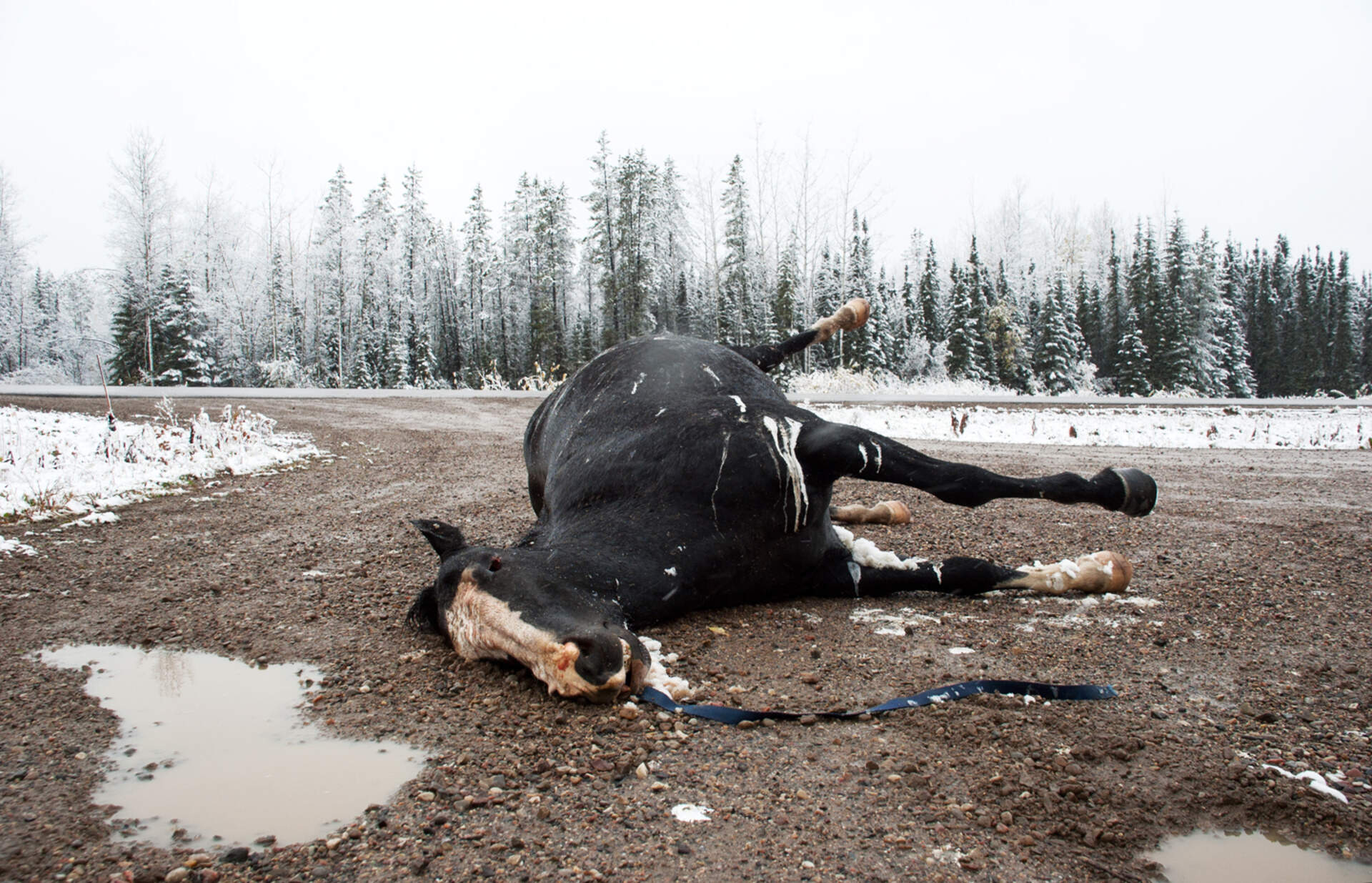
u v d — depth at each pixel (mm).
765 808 2281
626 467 3873
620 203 55219
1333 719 2881
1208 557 5398
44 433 11445
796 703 3023
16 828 2229
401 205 66188
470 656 3119
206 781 2490
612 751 2615
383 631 3938
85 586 4875
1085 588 4520
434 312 69875
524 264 63469
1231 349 63219
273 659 3594
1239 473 9812
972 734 2738
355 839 2148
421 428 16125
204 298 51719
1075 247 77312
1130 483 4129
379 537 6258
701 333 63500
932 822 2209
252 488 8859
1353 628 3893
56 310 78625
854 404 22359
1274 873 2006
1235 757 2590
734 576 3807
